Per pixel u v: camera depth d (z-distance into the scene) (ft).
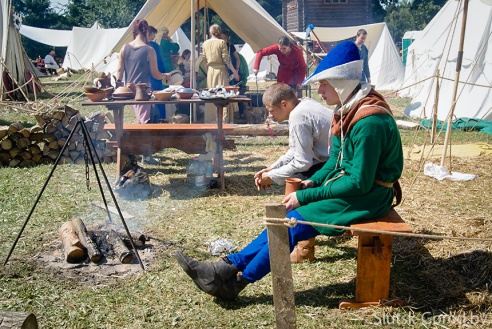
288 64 32.89
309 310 10.37
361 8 96.48
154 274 11.92
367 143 9.53
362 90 9.92
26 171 21.21
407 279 11.62
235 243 13.78
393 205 10.96
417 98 39.47
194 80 29.71
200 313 10.29
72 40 103.50
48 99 49.21
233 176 20.79
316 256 12.93
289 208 10.33
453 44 35.81
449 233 14.23
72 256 12.32
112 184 19.30
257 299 10.84
